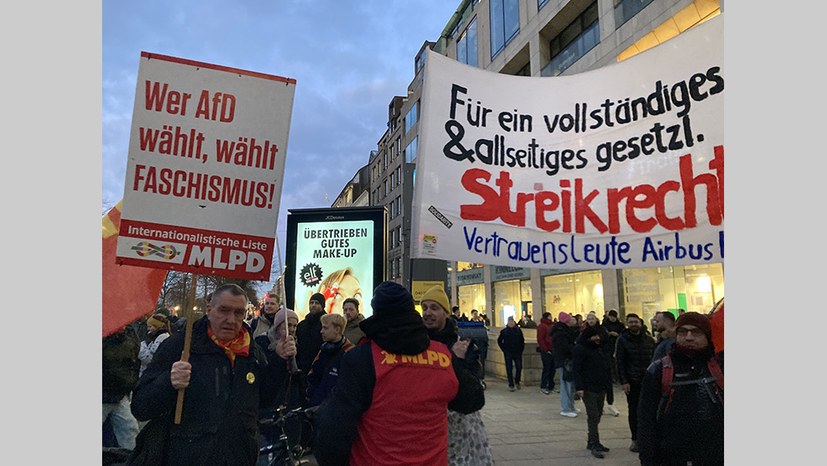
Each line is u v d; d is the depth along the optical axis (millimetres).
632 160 3979
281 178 2826
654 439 2951
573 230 3967
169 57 2729
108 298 3580
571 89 4176
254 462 2533
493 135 4043
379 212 8844
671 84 3936
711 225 3676
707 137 3762
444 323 3068
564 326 8570
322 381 4855
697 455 2760
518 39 24938
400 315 2299
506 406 9312
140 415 2271
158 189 2637
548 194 4012
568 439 6836
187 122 2721
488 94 4102
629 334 6371
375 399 2186
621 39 17844
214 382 2459
